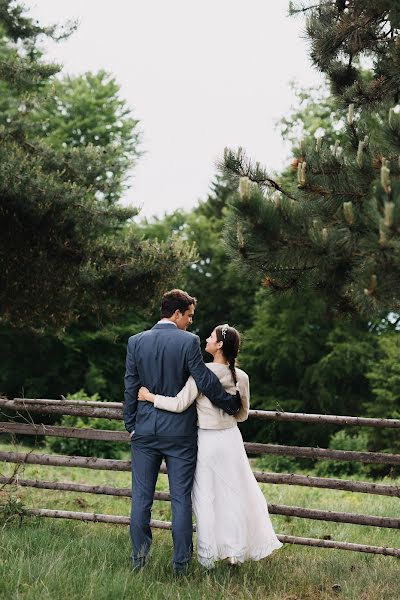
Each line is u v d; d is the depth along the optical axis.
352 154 5.80
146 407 5.83
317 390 30.31
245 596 5.18
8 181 12.17
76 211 12.98
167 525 6.80
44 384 31.72
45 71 14.09
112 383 32.31
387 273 4.69
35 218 12.67
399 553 6.25
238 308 34.41
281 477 6.56
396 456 6.34
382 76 6.90
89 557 5.85
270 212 5.05
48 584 4.99
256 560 5.90
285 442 31.16
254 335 31.62
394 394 25.25
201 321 35.28
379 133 5.61
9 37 14.19
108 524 7.31
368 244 4.69
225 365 5.98
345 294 5.80
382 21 6.88
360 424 6.36
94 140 28.69
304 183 5.46
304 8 7.38
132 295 13.79
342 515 6.45
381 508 9.45
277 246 5.12
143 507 5.75
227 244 5.28
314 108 25.91
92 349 31.88
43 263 13.24
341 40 7.06
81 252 13.38
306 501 10.16
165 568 5.81
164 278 13.63
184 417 5.79
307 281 5.60
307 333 31.16
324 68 7.38
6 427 7.22
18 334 30.69
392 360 25.58
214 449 5.78
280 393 31.61
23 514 6.90
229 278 33.44
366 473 18.03
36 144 13.91
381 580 5.64
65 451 17.48
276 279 5.65
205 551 5.66
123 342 32.09
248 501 5.82
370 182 5.38
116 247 13.57
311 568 5.91
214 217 35.53
